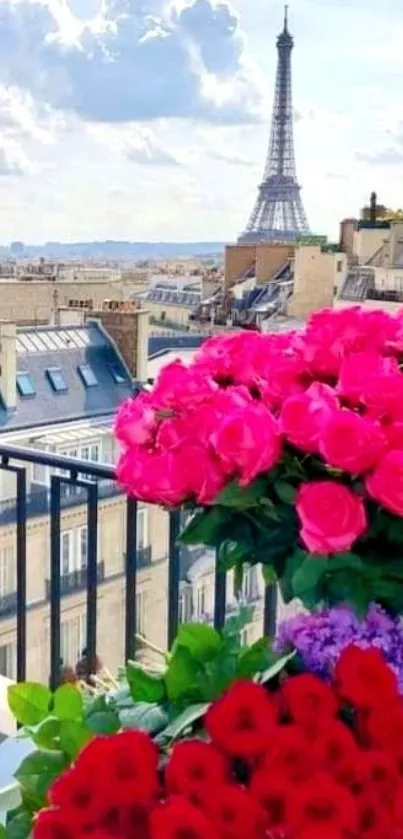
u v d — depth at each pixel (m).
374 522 1.01
